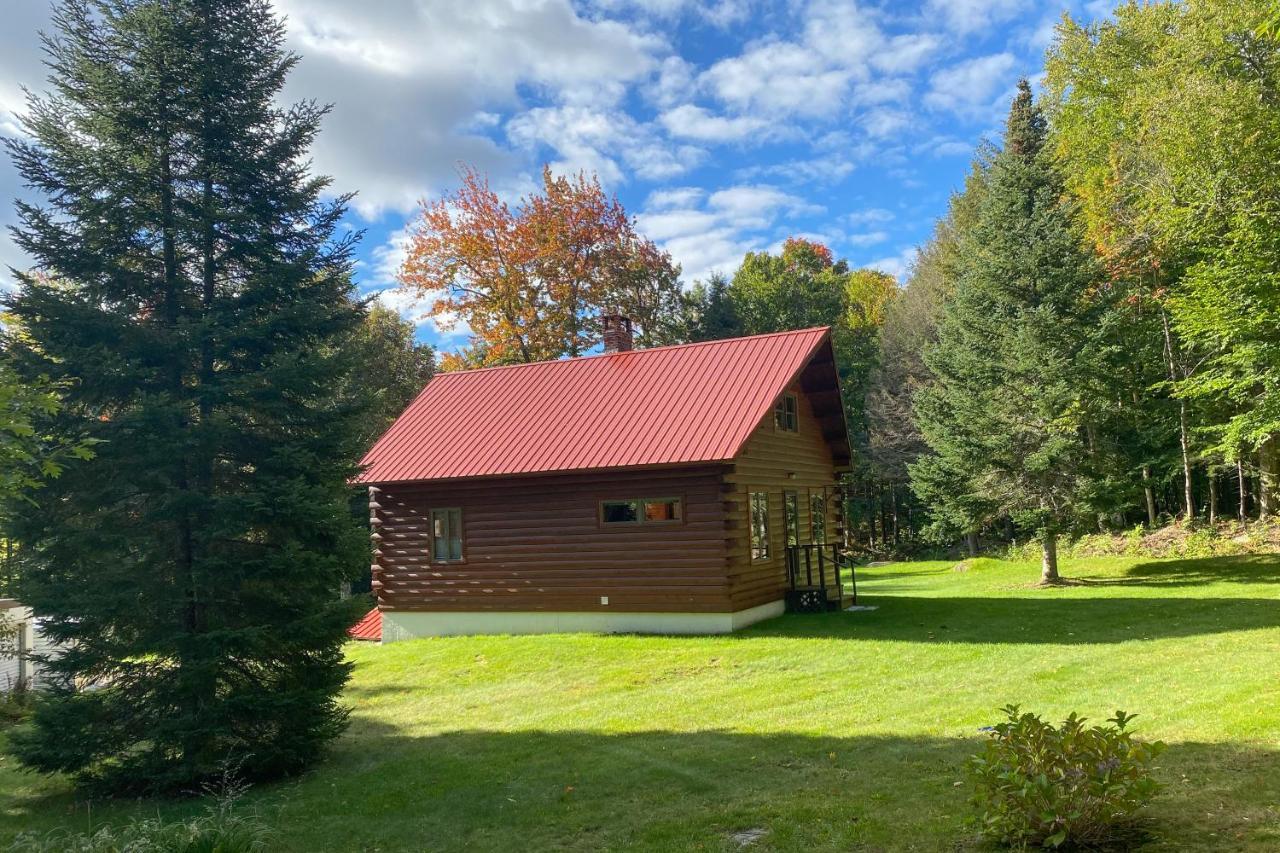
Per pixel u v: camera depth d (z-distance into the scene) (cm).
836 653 1341
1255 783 586
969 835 554
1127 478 2280
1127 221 2558
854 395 4547
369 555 1041
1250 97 2188
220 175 1001
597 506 1705
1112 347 2177
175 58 974
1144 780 515
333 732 988
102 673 923
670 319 4409
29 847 723
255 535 993
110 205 922
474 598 1798
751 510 1728
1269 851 475
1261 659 1048
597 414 1845
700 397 1780
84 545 874
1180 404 2509
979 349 2344
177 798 899
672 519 1650
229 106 1003
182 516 931
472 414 2020
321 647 988
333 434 1012
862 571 3375
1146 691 931
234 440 977
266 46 1038
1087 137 3152
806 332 1909
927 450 3766
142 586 901
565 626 1712
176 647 902
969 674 1125
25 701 1522
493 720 1112
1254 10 2231
